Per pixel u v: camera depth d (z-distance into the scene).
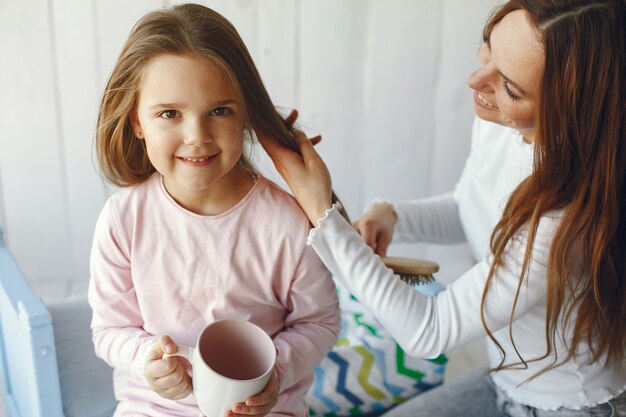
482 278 0.92
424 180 1.94
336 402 1.33
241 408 0.70
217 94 0.76
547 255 0.88
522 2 0.84
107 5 1.55
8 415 1.32
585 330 0.92
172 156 0.78
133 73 0.77
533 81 0.85
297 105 1.77
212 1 1.58
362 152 1.87
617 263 0.89
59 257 1.77
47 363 0.96
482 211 1.19
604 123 0.82
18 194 1.67
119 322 0.91
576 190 0.85
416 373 1.37
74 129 1.64
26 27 1.52
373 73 1.78
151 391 0.90
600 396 0.97
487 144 1.16
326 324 0.93
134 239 0.87
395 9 1.72
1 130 1.60
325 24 1.70
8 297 1.02
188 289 0.87
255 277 0.88
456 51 1.80
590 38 0.80
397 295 0.91
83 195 1.71
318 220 0.86
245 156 0.91
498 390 1.09
